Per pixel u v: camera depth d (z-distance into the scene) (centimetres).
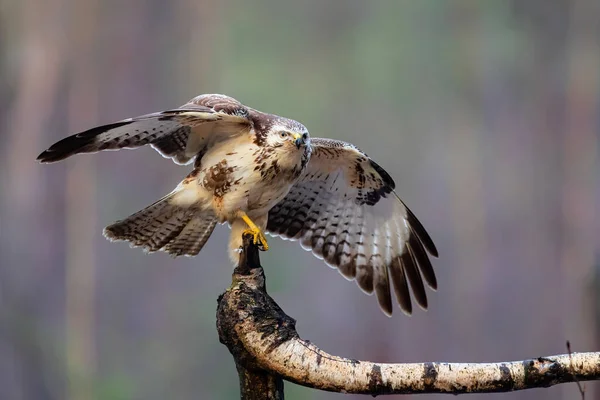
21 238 2350
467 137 2986
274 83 3023
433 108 3045
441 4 3098
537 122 2966
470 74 3017
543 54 2995
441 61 3059
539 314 2706
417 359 2586
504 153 2964
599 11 2944
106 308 2338
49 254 2344
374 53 3072
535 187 2906
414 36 3117
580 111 2916
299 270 2388
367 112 3058
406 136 3031
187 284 2378
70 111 2506
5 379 2180
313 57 3138
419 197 2961
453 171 2950
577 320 2530
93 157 2369
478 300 2748
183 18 2698
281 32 3139
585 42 2952
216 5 2859
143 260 2380
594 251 2689
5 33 2447
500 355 2691
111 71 2569
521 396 2261
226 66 2961
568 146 2911
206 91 2773
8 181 2402
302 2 3152
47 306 2320
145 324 2341
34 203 2380
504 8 3030
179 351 2286
